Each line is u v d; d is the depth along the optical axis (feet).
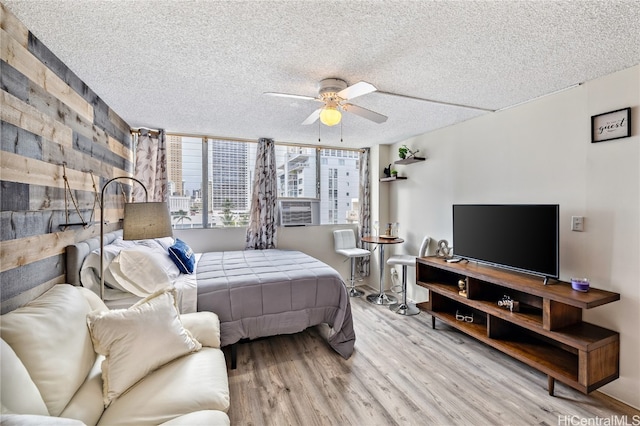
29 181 5.11
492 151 9.96
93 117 7.92
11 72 4.69
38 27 5.08
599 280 7.20
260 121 10.94
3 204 4.48
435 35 5.37
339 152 16.39
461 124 11.14
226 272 9.18
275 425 5.91
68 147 6.51
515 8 4.60
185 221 13.39
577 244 7.65
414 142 13.50
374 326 10.79
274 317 8.27
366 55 6.12
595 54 6.07
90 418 3.96
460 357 8.55
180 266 9.10
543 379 7.49
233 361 7.92
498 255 9.01
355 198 16.63
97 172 8.16
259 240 13.96
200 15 4.79
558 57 6.19
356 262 16.38
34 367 3.60
